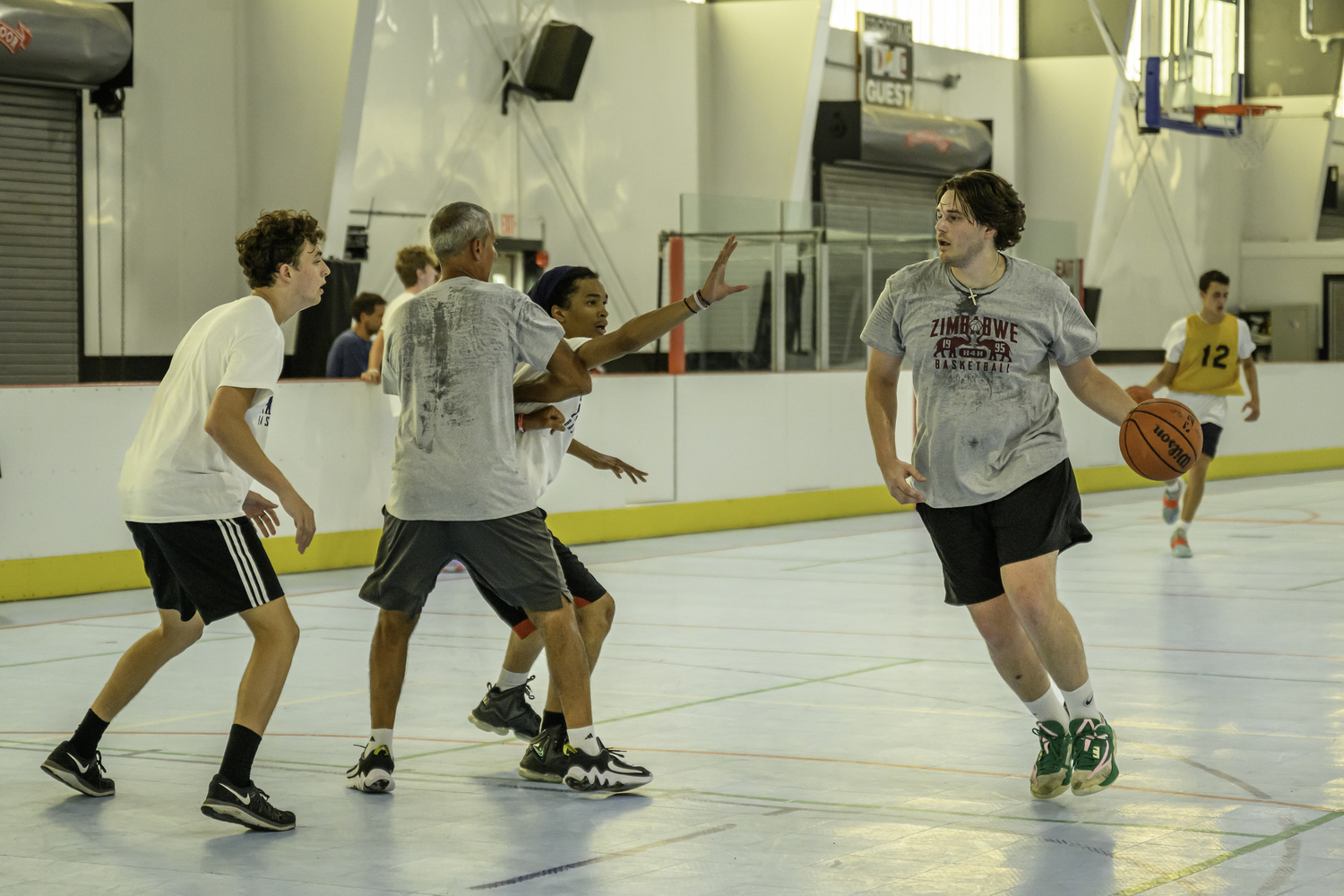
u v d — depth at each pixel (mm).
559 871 4324
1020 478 4926
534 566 5160
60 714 6699
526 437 5371
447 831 4773
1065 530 4969
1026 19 25828
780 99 21000
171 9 16391
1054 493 4934
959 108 24891
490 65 18812
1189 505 12633
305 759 5805
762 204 16578
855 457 17094
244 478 4973
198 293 16859
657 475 14867
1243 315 29391
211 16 16688
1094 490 20125
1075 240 21375
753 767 5613
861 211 17469
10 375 15562
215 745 6047
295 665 7898
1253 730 6203
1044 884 4172
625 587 11094
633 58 20406
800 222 16906
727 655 8125
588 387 5227
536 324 5141
